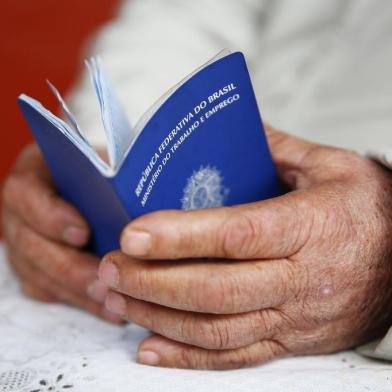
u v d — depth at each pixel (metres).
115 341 0.71
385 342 0.59
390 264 0.63
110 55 1.20
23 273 0.86
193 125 0.57
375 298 0.63
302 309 0.60
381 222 0.62
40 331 0.73
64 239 0.80
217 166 0.61
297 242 0.58
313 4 1.26
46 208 0.80
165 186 0.57
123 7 1.48
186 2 1.36
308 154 0.72
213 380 0.57
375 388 0.55
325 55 1.22
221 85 0.57
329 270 0.59
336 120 1.08
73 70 2.43
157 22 1.31
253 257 0.57
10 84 2.34
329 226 0.59
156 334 0.64
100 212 0.67
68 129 0.55
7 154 2.18
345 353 0.66
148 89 1.13
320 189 0.63
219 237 0.55
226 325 0.59
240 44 1.35
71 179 0.67
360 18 1.17
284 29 1.29
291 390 0.54
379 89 1.06
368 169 0.68
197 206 0.61
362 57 1.12
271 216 0.57
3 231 0.93
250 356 0.62
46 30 2.60
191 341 0.60
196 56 1.27
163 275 0.56
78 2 2.71
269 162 0.66
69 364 0.61
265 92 1.28
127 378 0.57
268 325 0.60
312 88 1.17
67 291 0.82
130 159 0.51
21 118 2.27
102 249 0.79
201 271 0.56
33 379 0.58
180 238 0.54
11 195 0.84
